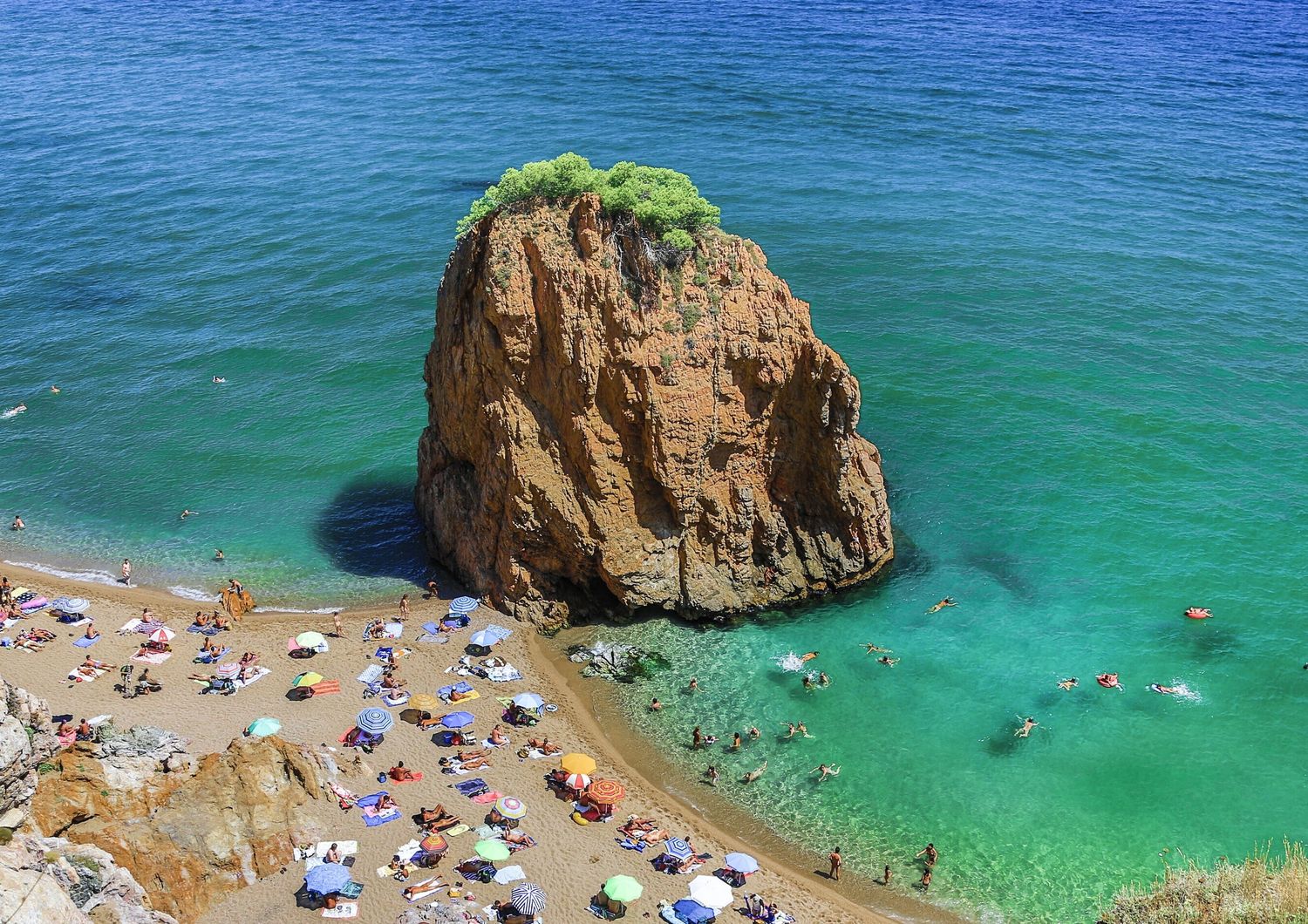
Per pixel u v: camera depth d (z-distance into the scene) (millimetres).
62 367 98812
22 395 93625
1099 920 44781
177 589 66938
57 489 79250
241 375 97000
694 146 153125
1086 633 62500
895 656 60469
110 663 57156
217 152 155500
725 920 43719
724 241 60531
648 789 51188
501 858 44219
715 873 46156
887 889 46406
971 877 47000
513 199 58750
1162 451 81375
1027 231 124375
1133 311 104875
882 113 168875
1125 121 166875
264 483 79750
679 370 58688
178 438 86438
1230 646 61312
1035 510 74375
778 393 61219
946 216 128500
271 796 45000
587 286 57781
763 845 48562
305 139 159750
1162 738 54656
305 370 97625
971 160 148750
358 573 68375
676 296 59031
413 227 128375
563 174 58594
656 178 60219
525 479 59531
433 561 69250
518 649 60188
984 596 65625
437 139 158125
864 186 138250
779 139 156750
